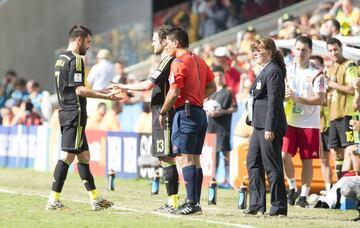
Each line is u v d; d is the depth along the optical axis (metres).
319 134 33.47
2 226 25.03
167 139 28.81
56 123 51.06
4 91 64.50
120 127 49.69
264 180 28.91
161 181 42.31
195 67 28.56
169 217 27.23
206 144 41.28
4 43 75.19
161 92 29.06
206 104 42.88
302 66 33.53
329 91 36.09
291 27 47.50
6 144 57.47
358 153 32.19
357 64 36.78
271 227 25.16
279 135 28.30
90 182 29.38
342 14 46.00
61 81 29.00
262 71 28.52
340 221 27.72
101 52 53.53
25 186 39.50
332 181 36.75
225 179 42.25
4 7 74.75
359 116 34.81
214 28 63.94
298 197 35.31
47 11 72.38
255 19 62.25
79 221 26.05
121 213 28.31
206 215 28.23
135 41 65.69
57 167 29.20
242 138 42.50
